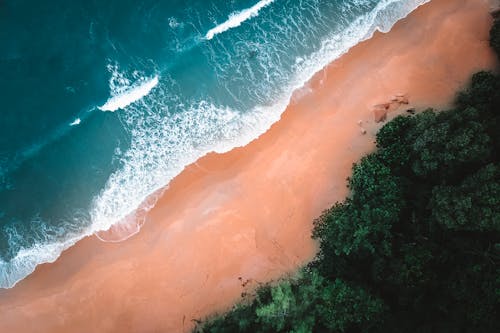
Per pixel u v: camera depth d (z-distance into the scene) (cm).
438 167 2688
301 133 3294
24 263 3347
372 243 2703
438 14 3300
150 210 3334
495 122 2675
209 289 3152
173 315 3142
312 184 3200
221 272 3164
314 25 3438
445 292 2628
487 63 3148
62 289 3262
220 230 3225
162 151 3409
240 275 3142
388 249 2639
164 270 3222
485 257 2508
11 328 3225
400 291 2669
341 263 2841
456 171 2672
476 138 2566
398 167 2881
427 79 3209
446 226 2583
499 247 2456
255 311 2805
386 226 2684
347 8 3419
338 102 3300
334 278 2867
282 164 3269
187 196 3325
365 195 2847
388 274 2652
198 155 3372
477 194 2448
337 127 3253
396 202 2781
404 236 2745
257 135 3347
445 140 2630
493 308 2475
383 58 3312
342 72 3344
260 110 3372
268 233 3189
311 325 2644
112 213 3359
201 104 3438
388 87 3247
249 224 3219
